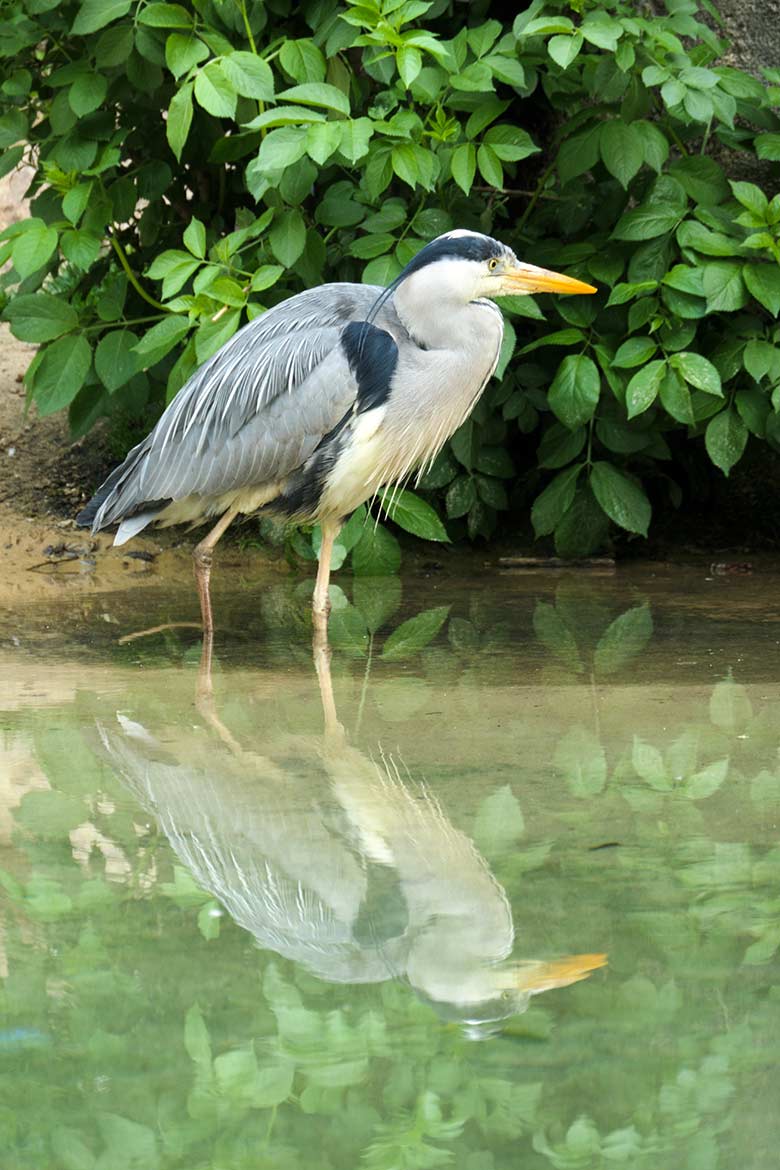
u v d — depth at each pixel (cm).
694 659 949
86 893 557
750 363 1178
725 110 1143
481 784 689
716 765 716
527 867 574
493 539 1405
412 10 1091
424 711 830
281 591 1218
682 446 1422
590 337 1273
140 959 493
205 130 1330
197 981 474
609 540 1339
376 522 1266
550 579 1261
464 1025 438
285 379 1045
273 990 466
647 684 884
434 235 1208
